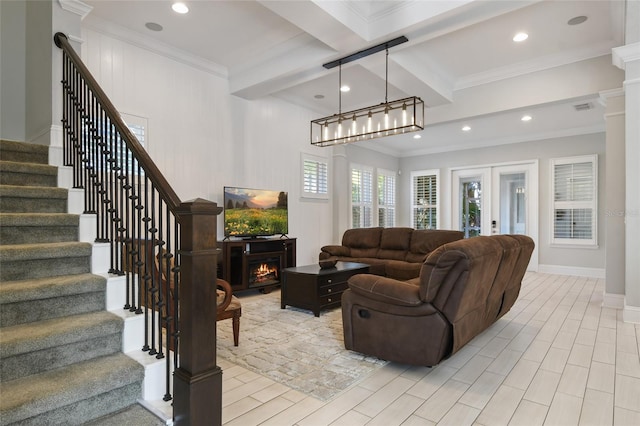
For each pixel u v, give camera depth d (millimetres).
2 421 1433
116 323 2014
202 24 4016
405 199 9688
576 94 4398
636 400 2270
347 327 2975
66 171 2859
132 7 3684
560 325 3854
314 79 4879
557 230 7480
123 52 4137
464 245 2441
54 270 2234
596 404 2225
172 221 4508
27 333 1771
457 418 2074
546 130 7449
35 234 2373
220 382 1769
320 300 4156
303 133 6520
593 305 4738
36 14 3398
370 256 6383
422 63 4582
